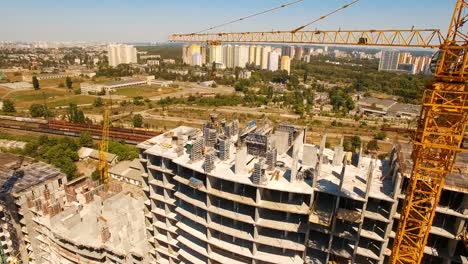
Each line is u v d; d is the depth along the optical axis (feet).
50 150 514.68
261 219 208.74
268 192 209.46
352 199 191.72
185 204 252.42
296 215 210.18
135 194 441.68
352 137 653.71
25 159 398.42
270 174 211.00
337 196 190.60
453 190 179.22
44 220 289.94
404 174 199.21
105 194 331.77
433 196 185.16
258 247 222.48
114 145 562.66
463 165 204.03
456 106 172.86
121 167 509.76
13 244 311.68
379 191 194.18
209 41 506.48
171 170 250.57
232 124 288.30
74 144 571.69
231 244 227.81
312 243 207.72
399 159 208.33
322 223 189.06
